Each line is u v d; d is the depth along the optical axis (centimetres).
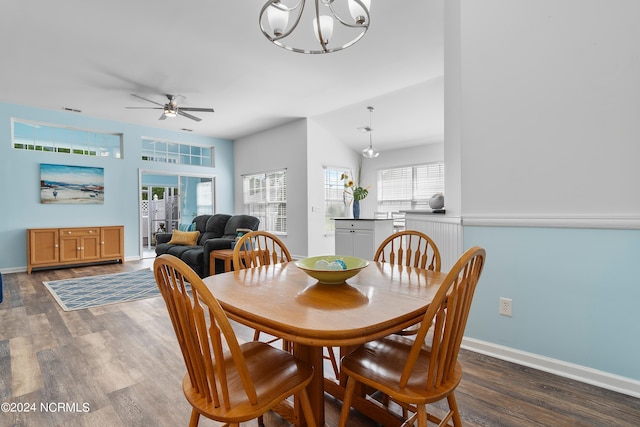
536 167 197
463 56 224
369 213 730
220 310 89
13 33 310
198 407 98
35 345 237
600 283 179
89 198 575
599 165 178
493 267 213
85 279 453
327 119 601
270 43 335
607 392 172
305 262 160
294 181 635
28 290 393
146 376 194
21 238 512
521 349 204
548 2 192
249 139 741
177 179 712
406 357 127
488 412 156
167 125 647
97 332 262
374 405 152
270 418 160
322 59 371
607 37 175
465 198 225
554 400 166
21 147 527
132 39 325
